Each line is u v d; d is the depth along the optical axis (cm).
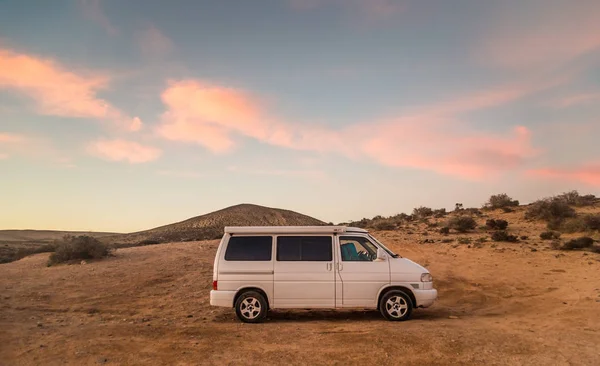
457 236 2616
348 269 995
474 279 1519
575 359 666
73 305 1196
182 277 1630
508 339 775
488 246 2158
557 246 1994
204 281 1553
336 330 876
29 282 1538
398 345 745
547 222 2770
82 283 1520
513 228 2747
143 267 1847
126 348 757
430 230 2941
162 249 2497
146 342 798
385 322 958
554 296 1226
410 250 2225
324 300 988
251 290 1002
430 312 1091
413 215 4012
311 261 1005
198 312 1116
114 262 2012
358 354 703
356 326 912
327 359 682
